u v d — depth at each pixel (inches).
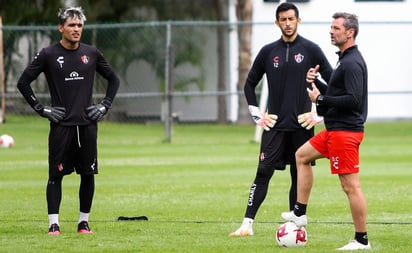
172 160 2507.4
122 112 4033.0
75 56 1285.7
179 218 1476.4
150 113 4119.1
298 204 1186.0
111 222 1428.4
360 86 1125.1
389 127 3878.0
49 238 1262.3
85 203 1318.9
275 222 1438.2
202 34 4237.2
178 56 4210.1
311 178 1182.3
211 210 1571.1
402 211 1540.4
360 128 1140.5
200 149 2864.2
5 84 3481.8
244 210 1569.9
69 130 1280.8
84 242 1226.6
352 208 1143.6
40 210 1573.6
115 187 1903.3
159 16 4352.9
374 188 1857.8
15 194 1797.5
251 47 4067.4
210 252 1143.6
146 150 2829.7
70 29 1269.7
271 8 4247.0
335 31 1138.7
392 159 2509.8
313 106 1307.8
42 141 3100.4
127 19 4229.8
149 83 4133.9
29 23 3796.8
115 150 2829.7
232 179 2046.0
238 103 4025.6
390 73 4227.4
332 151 1144.8
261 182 1307.8
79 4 3951.8
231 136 3440.0
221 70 4092.0
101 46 3983.8
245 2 4062.5
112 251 1155.3
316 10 4242.1
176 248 1176.2
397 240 1245.7
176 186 1918.1
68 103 1280.8
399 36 4217.5
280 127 1300.4
